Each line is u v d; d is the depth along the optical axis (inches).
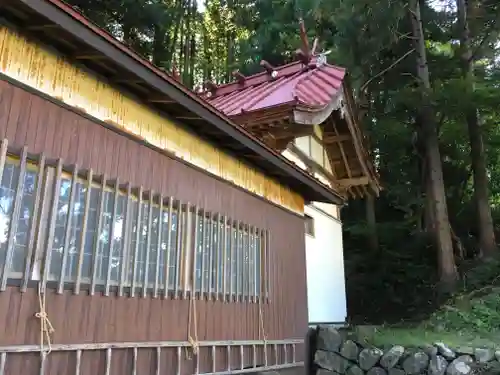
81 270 146.9
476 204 614.5
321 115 318.0
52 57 146.2
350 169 484.1
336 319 422.0
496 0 582.6
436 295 550.6
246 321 240.7
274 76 429.7
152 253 178.4
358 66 588.4
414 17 616.4
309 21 650.8
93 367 147.9
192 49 906.1
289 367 281.4
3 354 120.4
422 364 306.8
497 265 533.6
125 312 162.6
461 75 603.5
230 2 861.8
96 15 577.9
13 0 121.2
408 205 731.4
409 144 679.7
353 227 734.5
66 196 145.7
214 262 217.9
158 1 659.4
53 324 135.3
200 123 206.7
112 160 165.8
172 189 195.0
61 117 147.6
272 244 281.0
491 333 374.6
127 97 176.1
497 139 660.7
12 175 130.7
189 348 191.2
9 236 125.4
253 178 268.8
